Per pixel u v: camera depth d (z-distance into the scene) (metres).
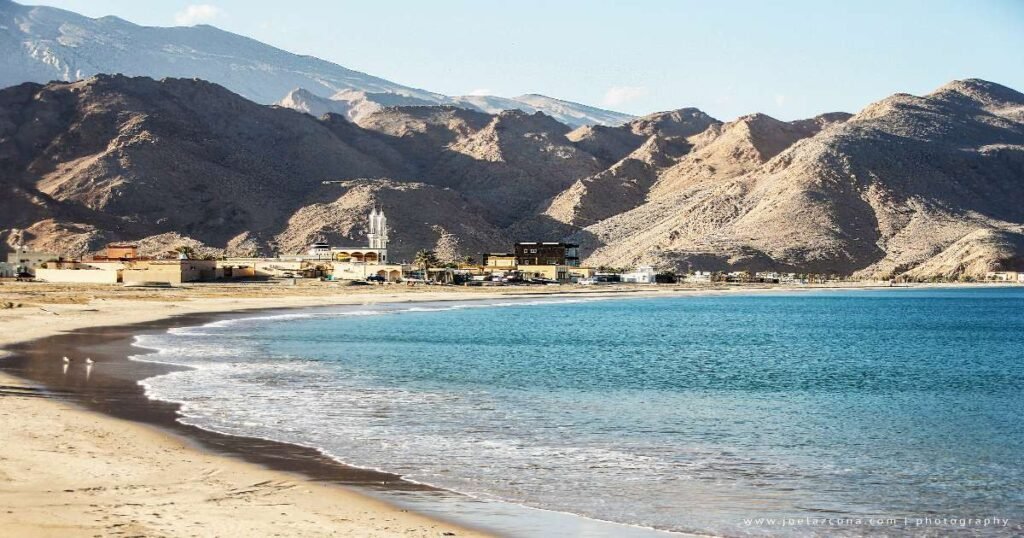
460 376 46.81
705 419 35.28
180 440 26.23
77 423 27.89
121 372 42.44
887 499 23.17
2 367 42.72
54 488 19.70
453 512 20.00
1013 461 28.06
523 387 43.34
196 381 40.25
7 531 16.31
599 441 29.62
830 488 24.19
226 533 16.98
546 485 23.08
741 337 85.25
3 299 95.75
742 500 22.58
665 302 165.62
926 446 30.47
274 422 30.30
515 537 18.36
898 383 50.12
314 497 20.38
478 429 30.95
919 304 168.00
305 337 68.62
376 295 147.00
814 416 37.12
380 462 24.75
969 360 64.88
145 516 17.84
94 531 16.61
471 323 93.25
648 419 34.75
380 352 58.62
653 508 21.38
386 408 34.81
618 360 59.28
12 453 22.86
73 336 61.94
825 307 153.62
